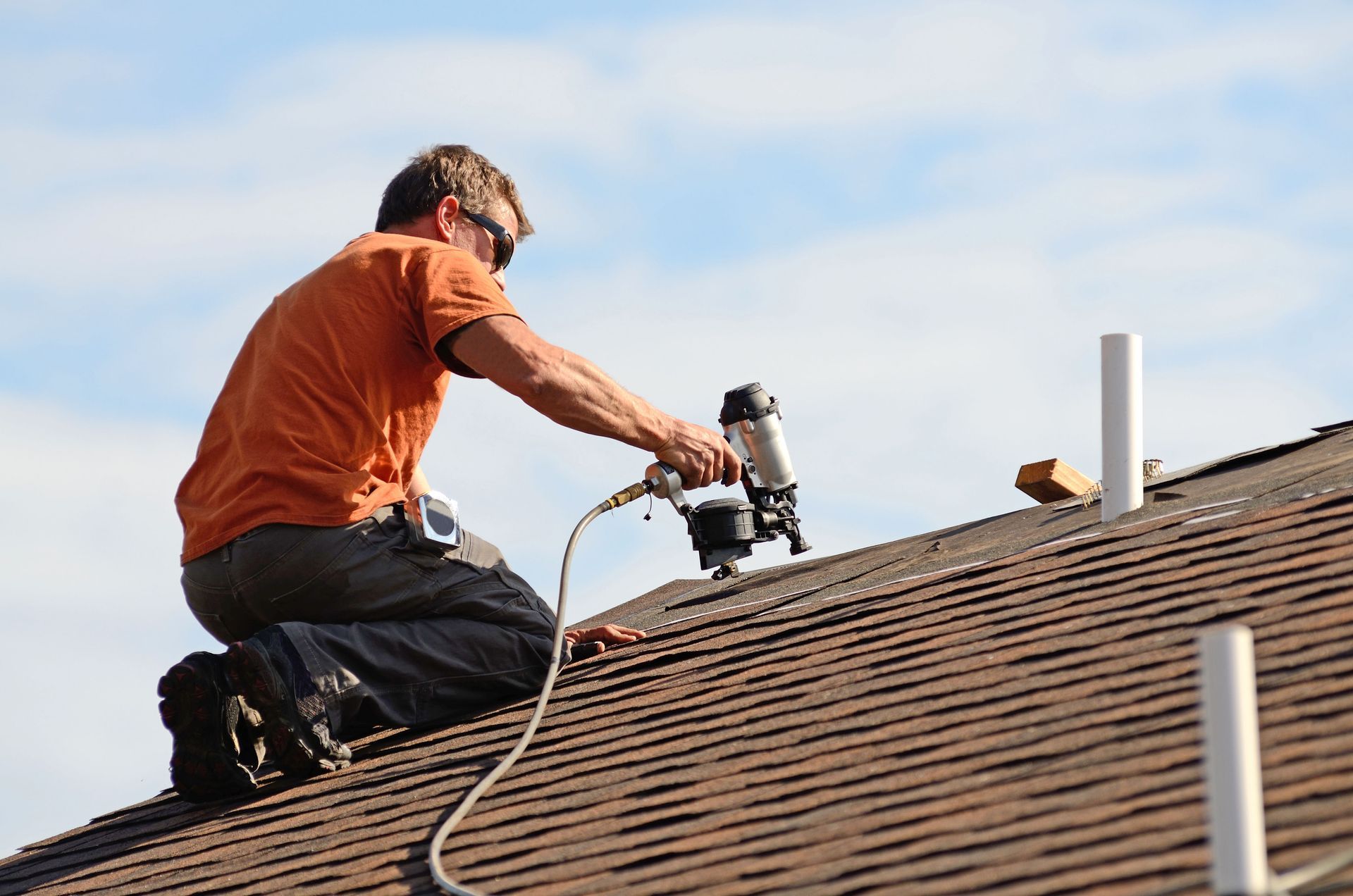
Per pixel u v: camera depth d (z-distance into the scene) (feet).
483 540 32.71
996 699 22.57
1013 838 18.21
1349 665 19.52
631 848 21.91
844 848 19.51
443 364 30.58
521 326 29.96
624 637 34.01
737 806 22.13
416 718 30.42
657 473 32.32
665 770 24.48
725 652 29.84
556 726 28.63
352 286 30.35
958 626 26.43
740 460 33.45
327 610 29.63
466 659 30.63
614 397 30.68
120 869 28.35
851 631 28.35
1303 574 22.97
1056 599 26.07
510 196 35.73
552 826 23.75
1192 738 19.08
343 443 29.55
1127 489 30.81
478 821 24.80
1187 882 15.87
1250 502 27.99
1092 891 16.37
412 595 30.12
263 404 29.73
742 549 33.94
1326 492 26.63
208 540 29.55
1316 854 15.66
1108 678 21.80
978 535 36.32
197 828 29.19
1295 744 18.06
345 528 29.25
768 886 19.13
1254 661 20.65
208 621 30.76
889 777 21.29
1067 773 19.47
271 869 25.63
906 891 17.80
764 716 25.32
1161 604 23.86
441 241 34.17
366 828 26.12
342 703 28.96
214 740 28.66
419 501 30.68
